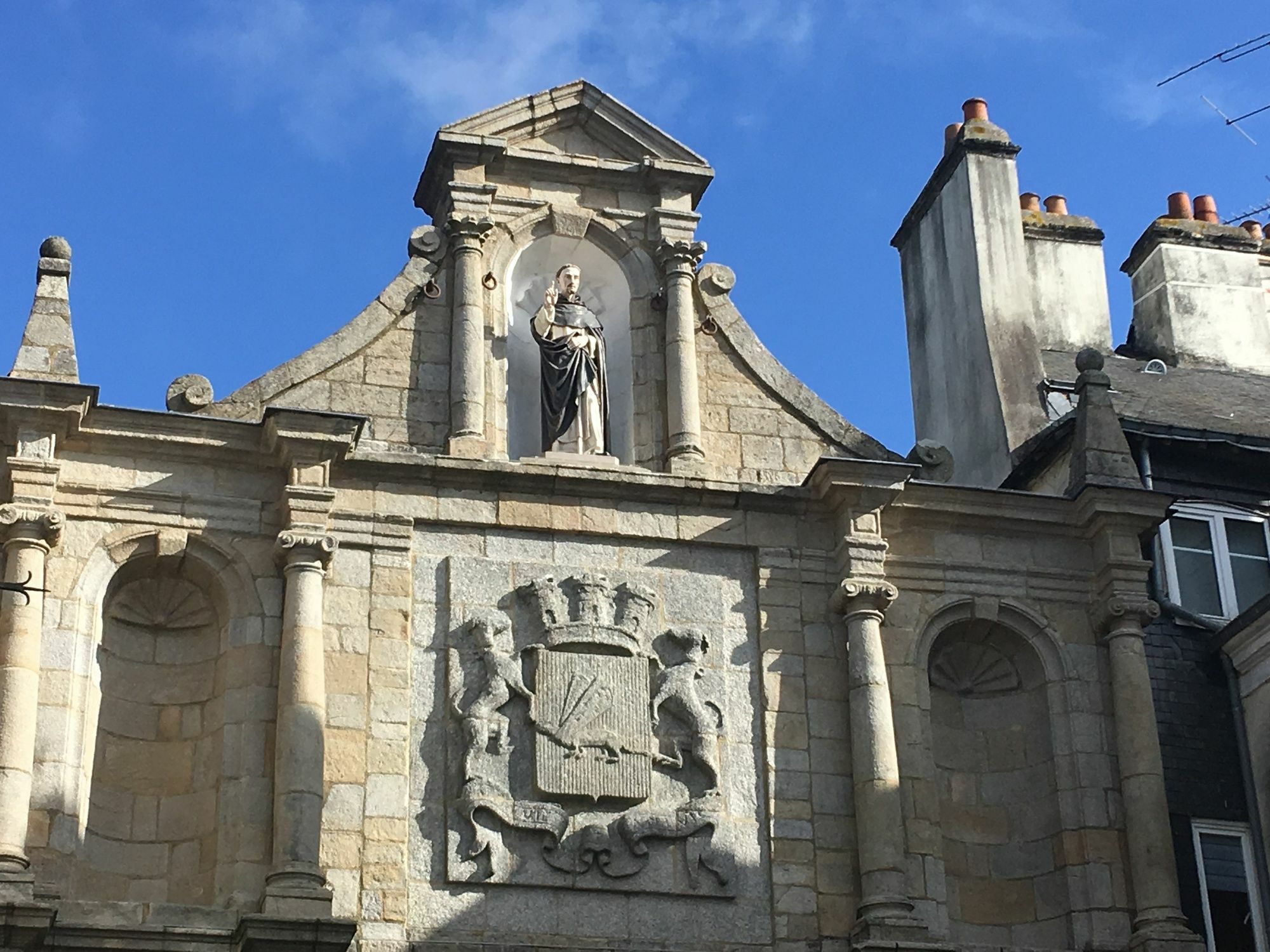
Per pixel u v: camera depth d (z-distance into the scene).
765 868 24.94
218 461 25.28
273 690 24.39
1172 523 29.00
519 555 25.83
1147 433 28.95
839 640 26.28
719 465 27.12
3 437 24.67
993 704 27.09
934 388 33.84
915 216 35.12
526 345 27.73
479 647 25.12
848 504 26.53
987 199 33.47
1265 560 29.19
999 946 25.12
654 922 24.36
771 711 25.72
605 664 25.34
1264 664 27.30
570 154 28.27
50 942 22.25
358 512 25.45
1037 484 30.31
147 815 24.25
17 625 23.66
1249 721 27.52
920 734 26.06
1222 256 34.66
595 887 24.30
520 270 28.00
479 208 27.53
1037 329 34.06
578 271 27.75
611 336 28.03
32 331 25.27
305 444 25.11
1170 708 27.61
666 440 27.02
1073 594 27.20
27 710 23.38
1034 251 34.56
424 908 23.83
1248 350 34.22
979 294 32.78
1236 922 26.70
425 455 25.78
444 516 25.70
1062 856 26.02
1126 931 25.53
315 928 22.67
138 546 24.78
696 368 27.38
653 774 25.05
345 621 24.94
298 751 23.78
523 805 24.48
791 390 27.77
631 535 26.16
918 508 27.00
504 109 27.97
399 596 25.22
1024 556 27.27
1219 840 27.08
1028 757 26.77
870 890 24.77
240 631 24.66
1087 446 27.64
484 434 26.47
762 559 26.45
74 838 23.42
